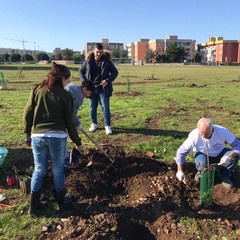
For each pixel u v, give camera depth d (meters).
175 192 3.24
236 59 76.19
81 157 3.79
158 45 91.75
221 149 3.42
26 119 2.68
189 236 2.57
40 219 2.78
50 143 2.66
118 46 117.56
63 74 2.66
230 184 3.36
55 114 2.65
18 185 3.34
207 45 87.00
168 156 4.22
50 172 3.47
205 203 3.01
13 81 15.00
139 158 4.04
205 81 16.33
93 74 5.10
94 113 5.34
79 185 3.34
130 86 13.22
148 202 3.03
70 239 2.47
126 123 6.00
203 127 3.10
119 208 2.97
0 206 2.96
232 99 9.38
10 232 2.60
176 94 10.41
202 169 3.09
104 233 2.53
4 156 3.57
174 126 5.89
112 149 4.18
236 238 2.55
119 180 3.63
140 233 2.70
